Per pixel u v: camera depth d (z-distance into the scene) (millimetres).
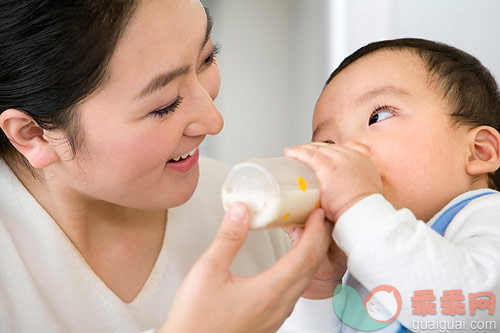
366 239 955
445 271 952
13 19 916
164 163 1050
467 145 1255
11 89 976
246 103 3330
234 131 3350
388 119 1229
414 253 948
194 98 1030
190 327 841
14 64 949
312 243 903
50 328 1138
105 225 1244
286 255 898
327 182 972
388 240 952
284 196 875
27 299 1134
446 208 1188
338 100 1298
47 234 1192
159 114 997
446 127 1228
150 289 1275
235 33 3297
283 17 3213
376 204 972
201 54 1113
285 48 3217
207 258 856
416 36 2449
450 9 2293
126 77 930
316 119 1344
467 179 1244
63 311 1169
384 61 1313
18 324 1122
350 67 1351
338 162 991
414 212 1220
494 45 2156
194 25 979
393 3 2557
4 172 1223
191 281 851
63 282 1182
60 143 1025
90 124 976
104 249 1254
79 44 906
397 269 957
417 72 1275
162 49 931
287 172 925
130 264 1280
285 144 3289
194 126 1041
